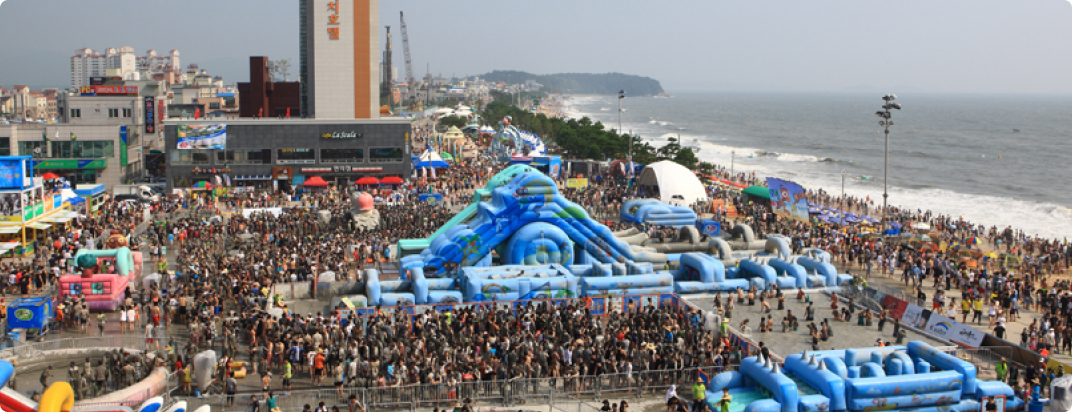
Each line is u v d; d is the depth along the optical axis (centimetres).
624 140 15538
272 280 5678
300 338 4253
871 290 5494
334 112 12300
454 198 10238
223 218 8406
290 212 8319
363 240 7000
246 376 4122
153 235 7250
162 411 3322
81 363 4209
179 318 5028
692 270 5916
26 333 4631
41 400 2750
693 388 3694
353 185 11112
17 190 6931
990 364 4316
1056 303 5406
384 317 4462
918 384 3503
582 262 6153
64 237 6988
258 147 10838
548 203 5953
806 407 3428
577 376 3772
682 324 4641
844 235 7762
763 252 6750
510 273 5434
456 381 3750
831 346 4597
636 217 7869
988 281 5884
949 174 17362
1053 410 3591
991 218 11312
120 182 11238
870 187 14988
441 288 5481
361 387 3756
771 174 17388
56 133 10944
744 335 4744
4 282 5628
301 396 3653
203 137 10619
